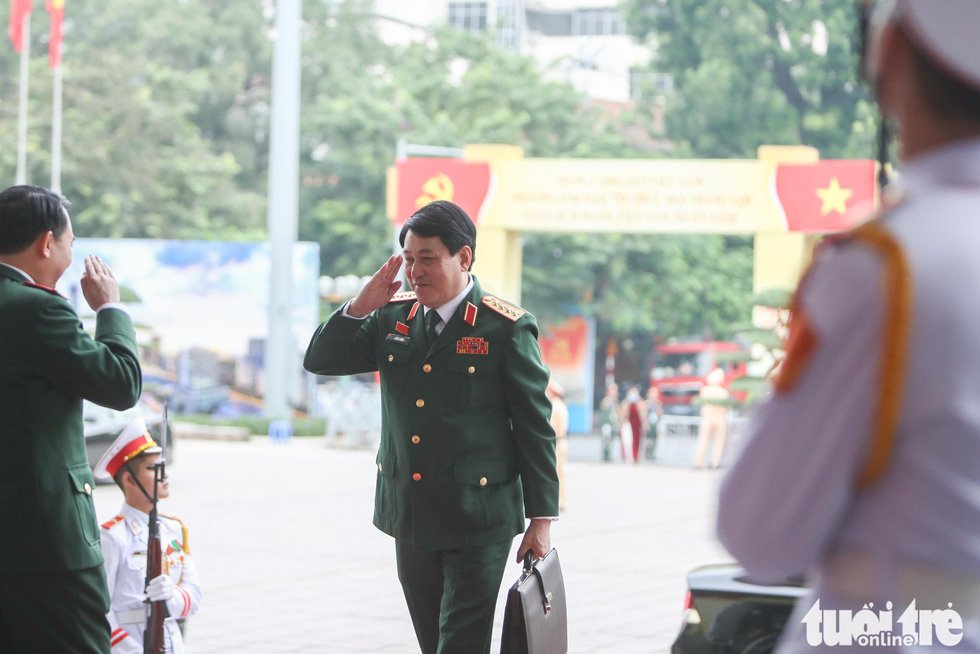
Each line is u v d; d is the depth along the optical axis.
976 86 1.91
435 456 5.83
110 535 6.16
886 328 1.86
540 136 49.56
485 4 80.69
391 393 6.02
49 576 4.95
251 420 36.06
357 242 51.00
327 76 61.66
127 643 6.13
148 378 37.72
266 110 63.38
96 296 5.39
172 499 20.11
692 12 51.06
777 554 1.99
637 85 52.97
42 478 4.94
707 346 48.12
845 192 28.02
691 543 15.73
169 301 37.84
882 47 2.02
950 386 1.84
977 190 1.93
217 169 54.28
